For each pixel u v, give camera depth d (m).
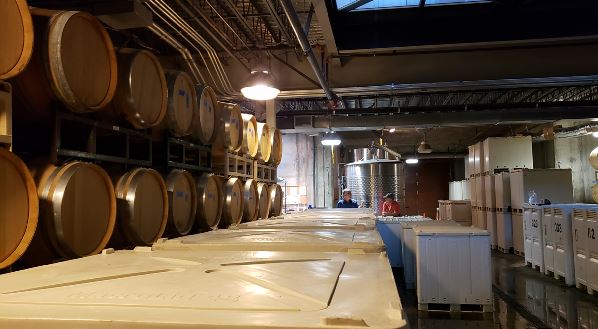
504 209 12.63
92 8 4.90
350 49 8.00
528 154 13.39
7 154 2.44
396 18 7.78
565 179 11.40
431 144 21.94
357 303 1.29
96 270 1.89
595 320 5.89
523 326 5.66
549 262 8.99
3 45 2.41
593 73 8.35
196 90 5.05
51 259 2.93
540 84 8.99
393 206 14.29
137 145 4.38
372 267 1.95
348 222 4.89
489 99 14.47
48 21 2.79
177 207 4.41
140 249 2.67
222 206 5.55
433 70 8.70
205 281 1.61
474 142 21.36
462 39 7.74
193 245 2.73
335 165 19.12
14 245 2.49
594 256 7.20
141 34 7.41
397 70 8.77
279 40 8.05
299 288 1.47
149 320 1.10
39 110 2.90
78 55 2.99
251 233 3.60
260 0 6.45
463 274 5.93
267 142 7.82
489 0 7.27
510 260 11.19
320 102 14.44
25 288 1.52
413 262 7.59
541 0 7.31
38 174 2.91
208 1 5.78
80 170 3.06
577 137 16.66
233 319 1.11
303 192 16.69
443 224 7.79
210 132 5.34
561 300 6.98
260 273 1.75
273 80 6.18
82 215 3.06
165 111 4.09
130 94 3.54
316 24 7.47
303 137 16.92
